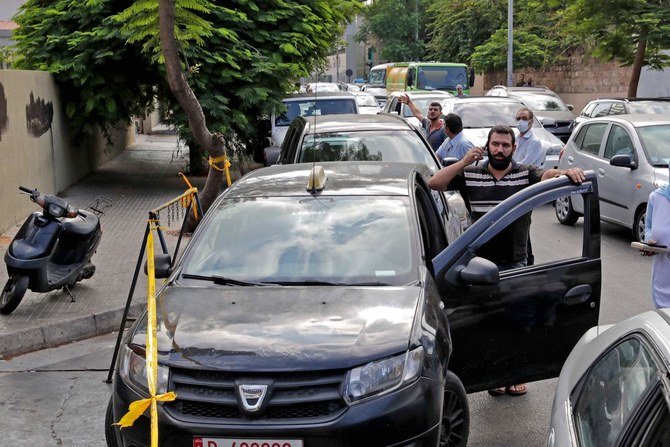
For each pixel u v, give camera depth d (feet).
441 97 79.25
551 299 18.51
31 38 54.29
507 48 130.41
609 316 28.78
